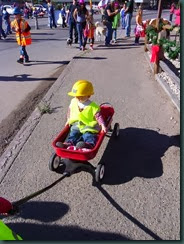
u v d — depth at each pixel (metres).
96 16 22.19
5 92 4.96
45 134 3.38
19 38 6.75
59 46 9.05
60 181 2.58
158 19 5.86
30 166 2.83
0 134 3.58
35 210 2.30
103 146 3.11
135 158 2.91
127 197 2.42
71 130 2.78
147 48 6.91
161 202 2.36
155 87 4.72
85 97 2.73
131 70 5.74
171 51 5.02
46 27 15.24
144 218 2.21
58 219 2.22
